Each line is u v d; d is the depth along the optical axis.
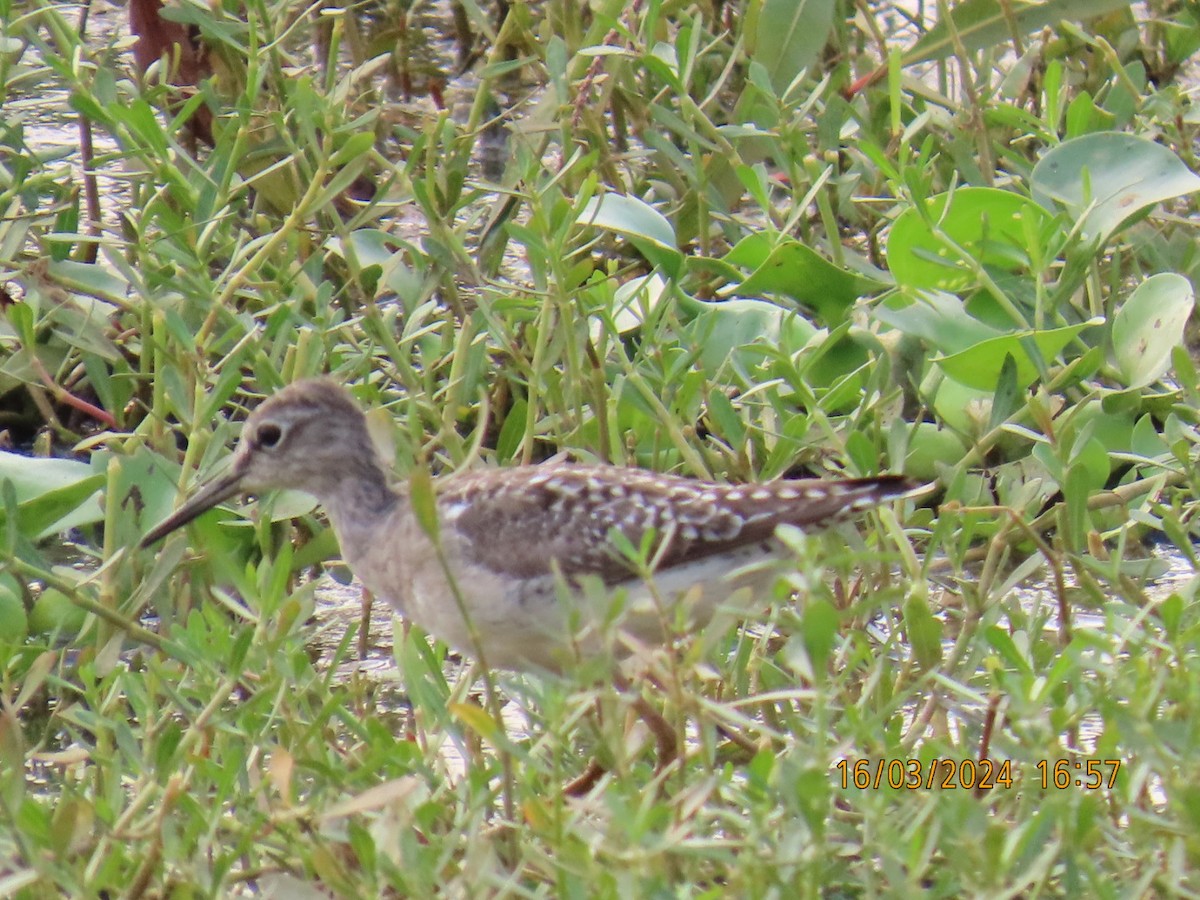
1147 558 11.84
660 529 9.38
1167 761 7.03
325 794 7.84
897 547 10.60
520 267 15.45
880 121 14.70
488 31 14.18
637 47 13.47
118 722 8.20
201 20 11.98
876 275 12.52
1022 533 11.28
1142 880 6.93
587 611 9.37
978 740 9.20
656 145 13.12
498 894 7.14
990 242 12.61
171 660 10.08
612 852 6.46
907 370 12.88
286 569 8.45
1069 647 7.72
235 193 12.48
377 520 10.12
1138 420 12.40
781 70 14.20
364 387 11.60
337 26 12.21
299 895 7.24
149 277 11.25
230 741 8.76
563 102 11.98
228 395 10.80
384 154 15.55
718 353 12.61
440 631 9.84
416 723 9.66
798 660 6.71
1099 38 14.15
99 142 17.09
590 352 11.01
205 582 10.98
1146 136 13.66
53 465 11.37
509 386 13.26
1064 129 15.41
